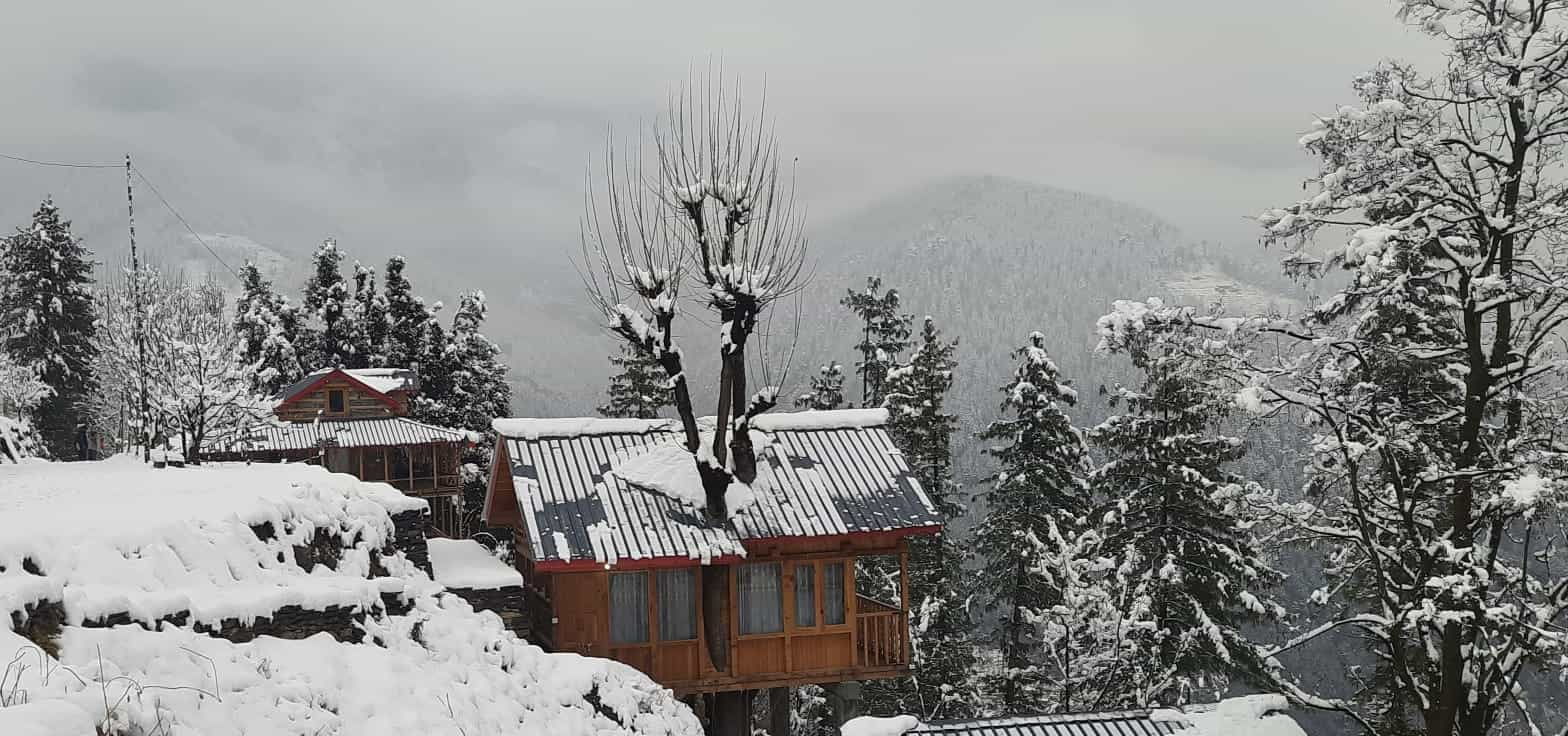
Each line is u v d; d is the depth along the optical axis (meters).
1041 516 32.41
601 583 19.66
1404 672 19.17
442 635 13.54
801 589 20.47
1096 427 29.73
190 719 8.97
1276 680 21.30
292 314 69.19
